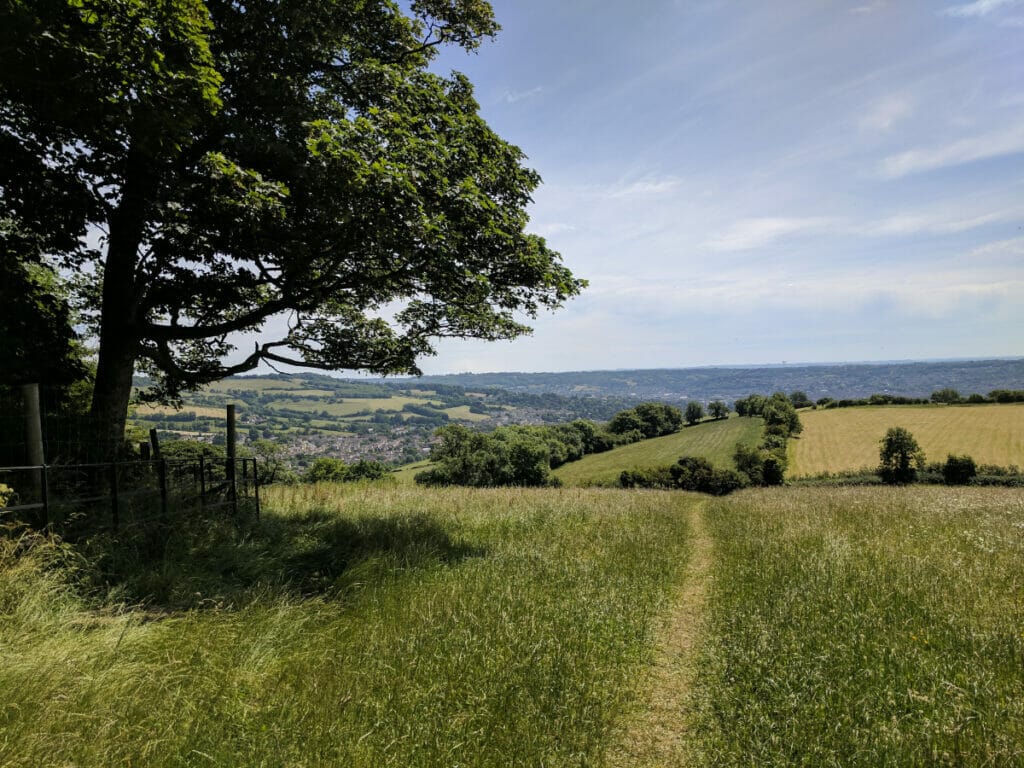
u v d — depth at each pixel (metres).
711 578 7.72
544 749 3.43
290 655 4.61
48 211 9.64
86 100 7.46
